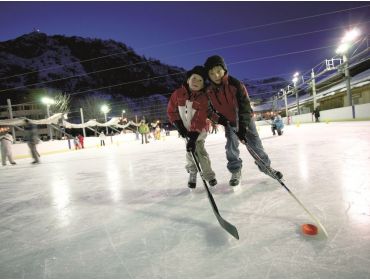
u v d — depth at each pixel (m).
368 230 1.41
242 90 2.30
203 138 2.51
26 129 8.11
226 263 1.22
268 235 1.45
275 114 10.08
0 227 1.99
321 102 28.31
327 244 1.31
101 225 1.84
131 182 3.30
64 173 4.90
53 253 1.48
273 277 1.09
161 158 5.89
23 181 4.36
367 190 2.04
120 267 1.27
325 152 4.22
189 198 2.31
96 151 12.34
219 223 1.65
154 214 1.97
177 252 1.36
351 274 1.07
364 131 7.66
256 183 2.57
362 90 20.06
